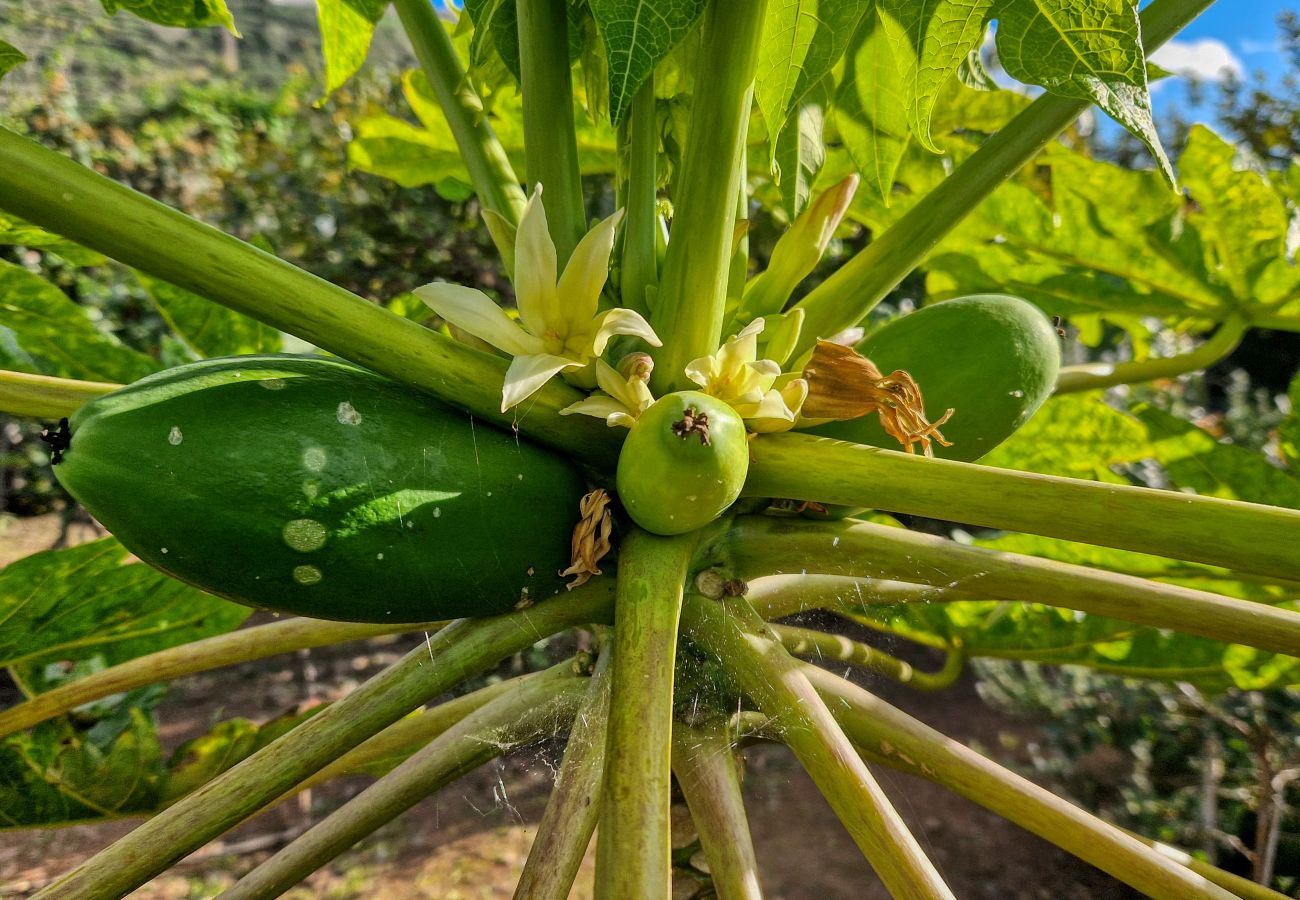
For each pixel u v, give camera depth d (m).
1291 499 0.56
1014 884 1.35
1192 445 0.58
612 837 0.25
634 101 0.37
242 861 1.39
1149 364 0.61
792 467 0.31
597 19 0.26
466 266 2.34
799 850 1.43
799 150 0.38
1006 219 0.67
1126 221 0.64
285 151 2.43
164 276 0.27
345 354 0.30
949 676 0.61
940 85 0.30
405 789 0.37
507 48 0.41
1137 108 0.26
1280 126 2.33
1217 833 1.07
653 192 0.38
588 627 0.41
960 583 0.35
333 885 1.34
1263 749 0.96
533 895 0.32
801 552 0.36
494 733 0.39
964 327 0.38
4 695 1.71
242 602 0.32
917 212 0.38
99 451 0.29
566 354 0.33
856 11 0.30
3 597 0.47
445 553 0.31
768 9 0.31
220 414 0.29
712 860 0.35
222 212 2.35
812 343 0.39
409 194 2.31
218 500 0.29
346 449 0.30
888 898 1.31
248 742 0.49
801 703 0.32
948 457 0.39
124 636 0.53
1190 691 1.18
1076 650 0.58
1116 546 0.28
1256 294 0.62
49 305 0.54
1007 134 0.37
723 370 0.32
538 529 0.33
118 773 0.47
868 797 0.29
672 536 0.32
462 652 0.34
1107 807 1.34
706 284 0.32
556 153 0.38
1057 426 0.62
